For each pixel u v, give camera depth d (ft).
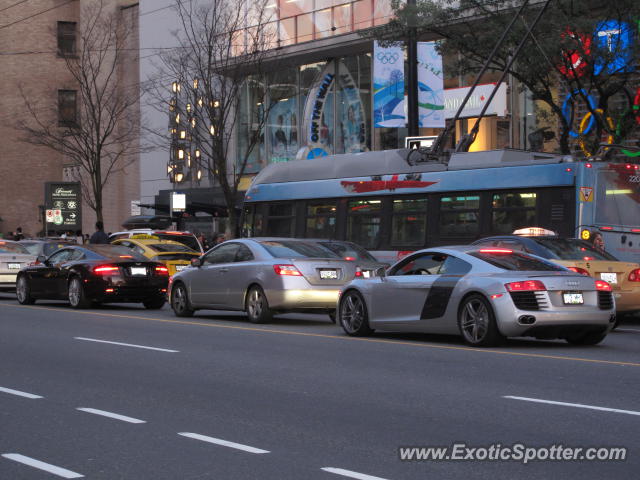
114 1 201.77
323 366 45.50
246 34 141.79
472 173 80.69
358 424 31.37
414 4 102.78
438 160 87.15
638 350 51.83
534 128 124.47
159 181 186.39
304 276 68.23
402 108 125.18
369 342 56.24
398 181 87.25
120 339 58.75
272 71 157.07
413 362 46.52
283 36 156.87
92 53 201.26
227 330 64.90
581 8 93.30
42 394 37.86
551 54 92.68
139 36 187.52
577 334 53.67
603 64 94.99
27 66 244.83
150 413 33.63
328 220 94.43
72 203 152.87
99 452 27.61
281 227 99.96
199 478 24.52
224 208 144.36
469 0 97.76
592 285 52.13
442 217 82.99
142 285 86.58
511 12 97.40
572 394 36.73
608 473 24.66
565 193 73.97
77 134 164.14
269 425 31.32
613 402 34.83
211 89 136.46
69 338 59.31
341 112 155.12
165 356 49.85
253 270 70.18
